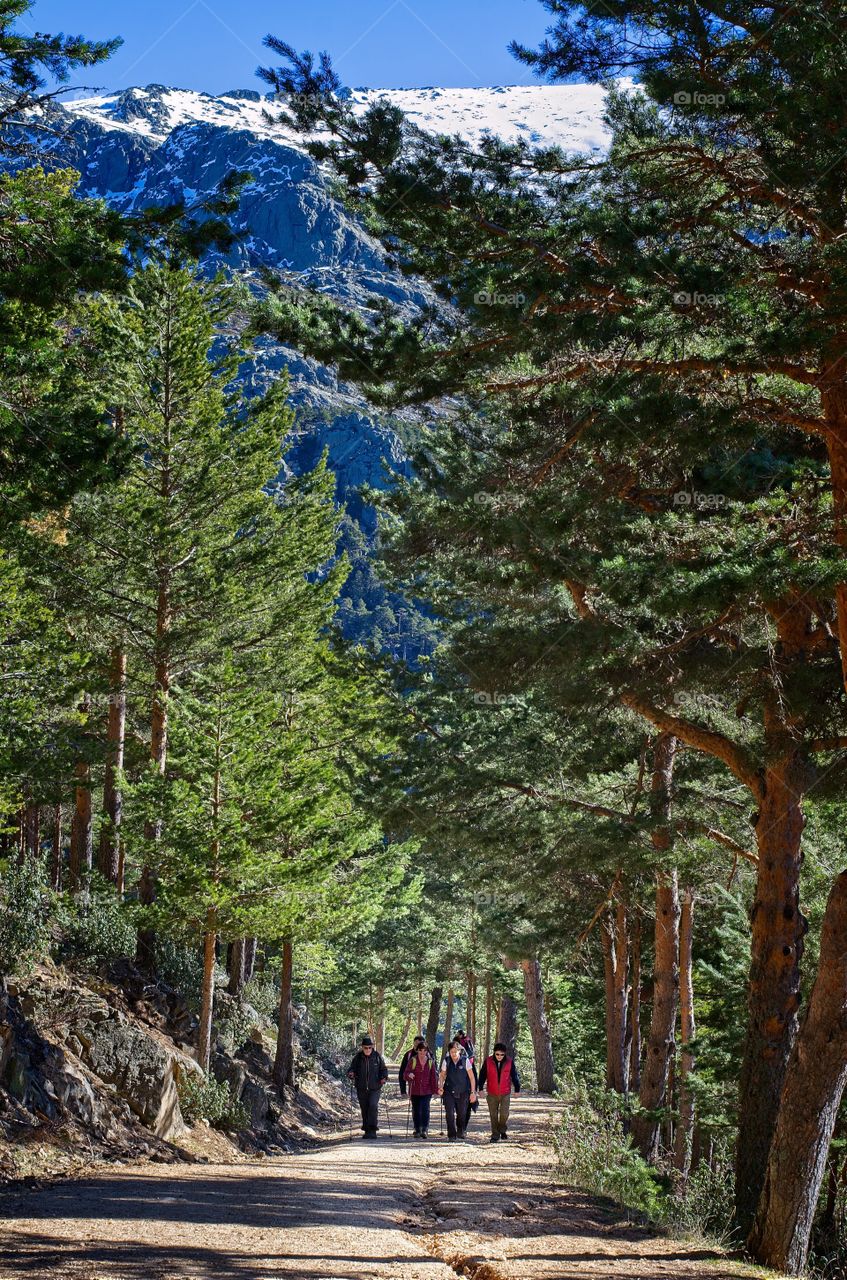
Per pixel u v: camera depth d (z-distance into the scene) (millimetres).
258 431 24828
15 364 10398
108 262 9828
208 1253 7473
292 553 25609
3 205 10055
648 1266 8523
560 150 9695
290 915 20547
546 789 17234
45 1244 7324
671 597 8875
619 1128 16188
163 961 22938
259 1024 30844
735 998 18953
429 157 9359
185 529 23922
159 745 23391
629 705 12406
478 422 12641
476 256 9625
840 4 8125
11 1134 12508
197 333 22766
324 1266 7344
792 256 9602
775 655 11438
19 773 18906
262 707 21469
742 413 9789
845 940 9844
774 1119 11312
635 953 29031
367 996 54719
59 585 22125
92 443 10492
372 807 18109
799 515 10016
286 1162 16422
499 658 12344
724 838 15086
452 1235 9312
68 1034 16047
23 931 17359
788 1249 9656
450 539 12930
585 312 9375
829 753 11938
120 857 25250
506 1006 43406
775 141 8891
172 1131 16859
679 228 9289
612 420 9664
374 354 9891
